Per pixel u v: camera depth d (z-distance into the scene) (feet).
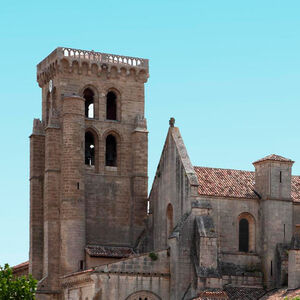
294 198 456.45
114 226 494.59
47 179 483.92
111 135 504.84
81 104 487.61
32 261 495.41
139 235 494.18
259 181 453.58
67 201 477.77
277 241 443.32
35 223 498.69
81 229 476.95
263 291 431.43
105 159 501.15
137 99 510.99
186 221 436.76
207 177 458.91
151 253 436.76
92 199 492.13
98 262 471.62
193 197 440.04
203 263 426.92
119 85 508.53
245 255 444.14
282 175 449.48
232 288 431.43
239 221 448.65
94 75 503.20
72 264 471.62
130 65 510.17
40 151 506.48
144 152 501.97
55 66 497.87
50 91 504.84
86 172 493.36
